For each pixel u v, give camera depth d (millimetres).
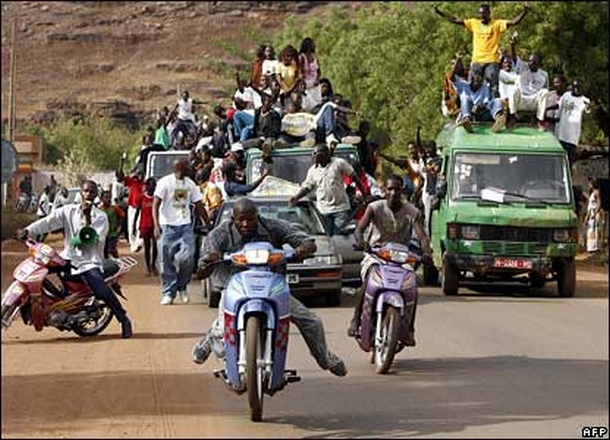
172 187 48031
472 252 52969
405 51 105062
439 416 26672
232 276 25875
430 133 99125
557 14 91188
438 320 44375
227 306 25156
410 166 64375
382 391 29828
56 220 37406
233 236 26500
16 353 34938
